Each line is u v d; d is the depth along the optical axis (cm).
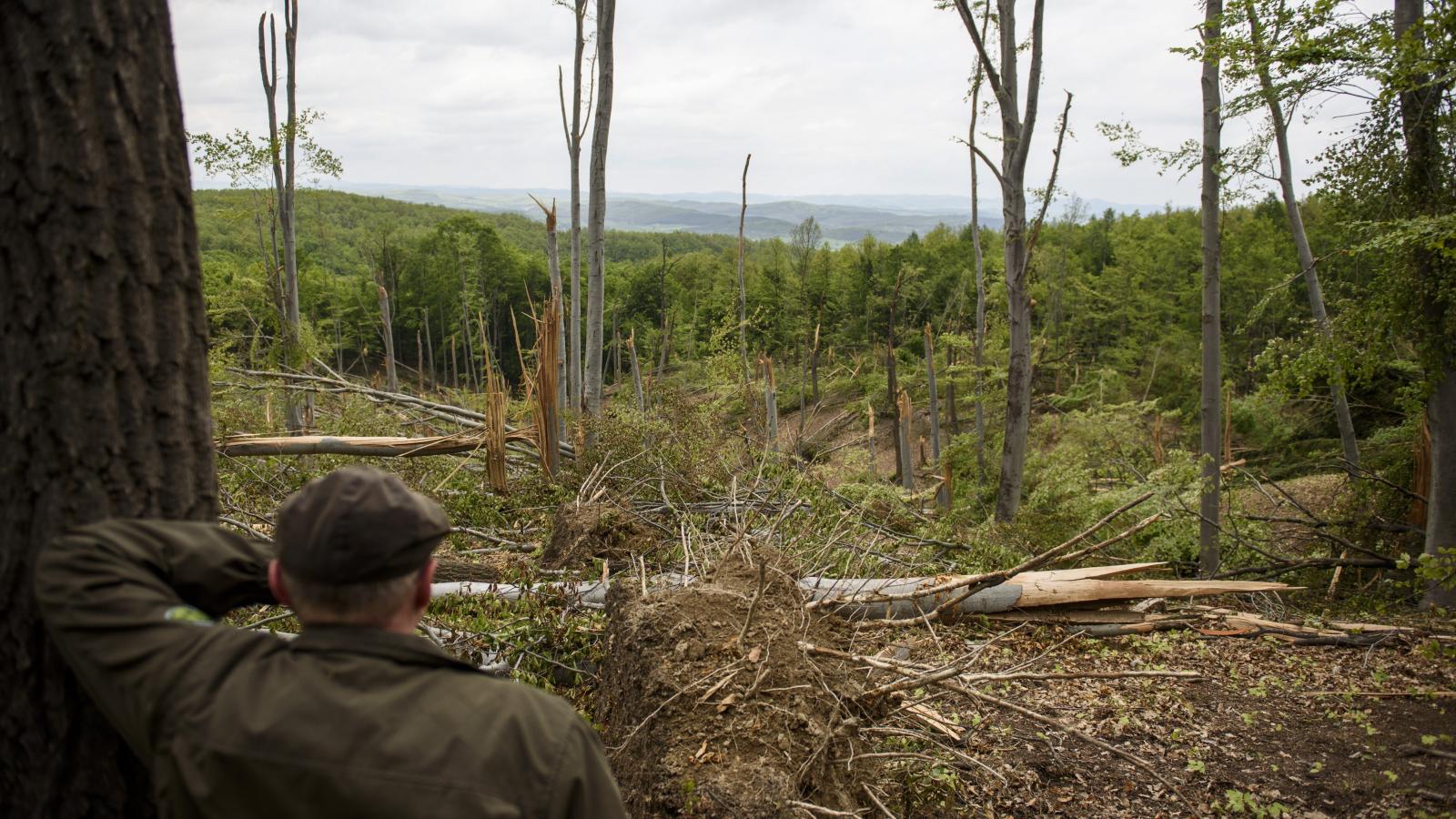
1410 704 601
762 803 306
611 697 414
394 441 875
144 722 140
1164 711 576
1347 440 1384
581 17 1741
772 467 991
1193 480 1226
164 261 176
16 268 163
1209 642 705
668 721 343
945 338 2155
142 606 146
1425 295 970
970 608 664
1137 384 3744
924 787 408
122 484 170
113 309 168
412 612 150
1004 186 1474
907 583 638
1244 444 2228
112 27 168
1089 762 505
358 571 141
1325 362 1058
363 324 4869
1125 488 1382
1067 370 3831
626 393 2128
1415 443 1182
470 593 577
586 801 144
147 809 173
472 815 133
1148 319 3953
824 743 337
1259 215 3950
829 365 4103
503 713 143
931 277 4675
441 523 152
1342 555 1157
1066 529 1120
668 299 5162
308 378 1097
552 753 143
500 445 905
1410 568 1056
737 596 411
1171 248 4084
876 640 491
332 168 1466
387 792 131
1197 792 486
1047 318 4059
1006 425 1499
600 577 642
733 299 4491
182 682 139
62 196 163
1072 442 1789
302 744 133
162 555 159
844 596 504
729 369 2069
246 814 132
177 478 178
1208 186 1186
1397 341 1062
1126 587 691
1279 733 558
